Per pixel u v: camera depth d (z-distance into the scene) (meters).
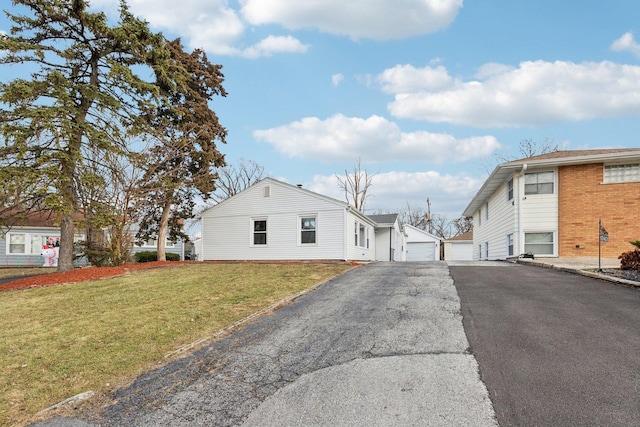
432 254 35.44
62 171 11.94
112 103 13.11
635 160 13.82
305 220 17.98
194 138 18.81
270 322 6.18
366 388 3.77
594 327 5.15
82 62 13.62
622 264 9.98
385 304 6.99
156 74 15.38
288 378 4.13
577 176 14.44
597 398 3.33
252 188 19.06
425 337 5.09
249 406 3.59
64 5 12.34
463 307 6.52
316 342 5.16
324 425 3.18
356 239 19.23
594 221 14.12
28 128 11.26
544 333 5.00
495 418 3.10
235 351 4.98
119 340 5.52
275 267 13.07
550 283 8.45
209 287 9.12
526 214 14.98
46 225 24.64
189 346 5.19
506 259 16.47
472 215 26.67
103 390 4.06
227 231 19.44
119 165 14.20
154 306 7.39
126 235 15.54
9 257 24.12
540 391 3.49
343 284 9.32
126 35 13.22
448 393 3.55
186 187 19.64
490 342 4.77
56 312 7.34
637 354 4.20
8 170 11.04
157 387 4.07
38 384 4.23
